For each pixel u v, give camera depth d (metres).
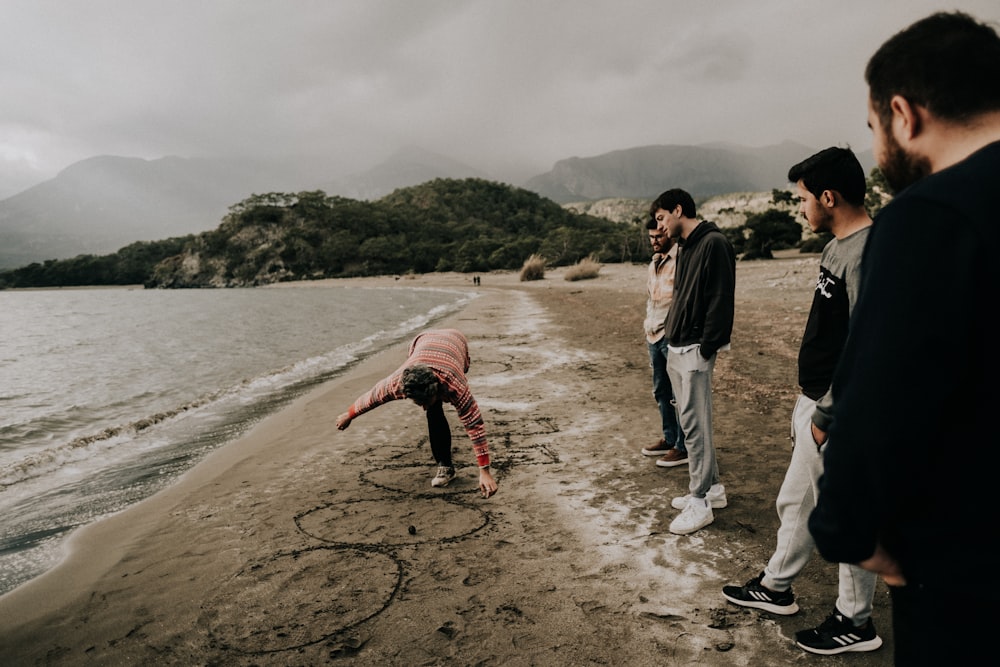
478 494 3.97
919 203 0.83
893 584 0.95
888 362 0.81
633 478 4.12
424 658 2.29
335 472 4.61
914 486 0.85
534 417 5.88
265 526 3.65
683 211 3.06
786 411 5.52
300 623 2.57
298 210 150.25
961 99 0.89
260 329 22.88
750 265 37.12
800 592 2.62
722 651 2.25
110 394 9.81
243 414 7.38
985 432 0.79
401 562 3.07
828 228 2.09
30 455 6.19
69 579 3.10
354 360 11.90
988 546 0.81
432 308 28.36
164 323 29.47
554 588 2.75
